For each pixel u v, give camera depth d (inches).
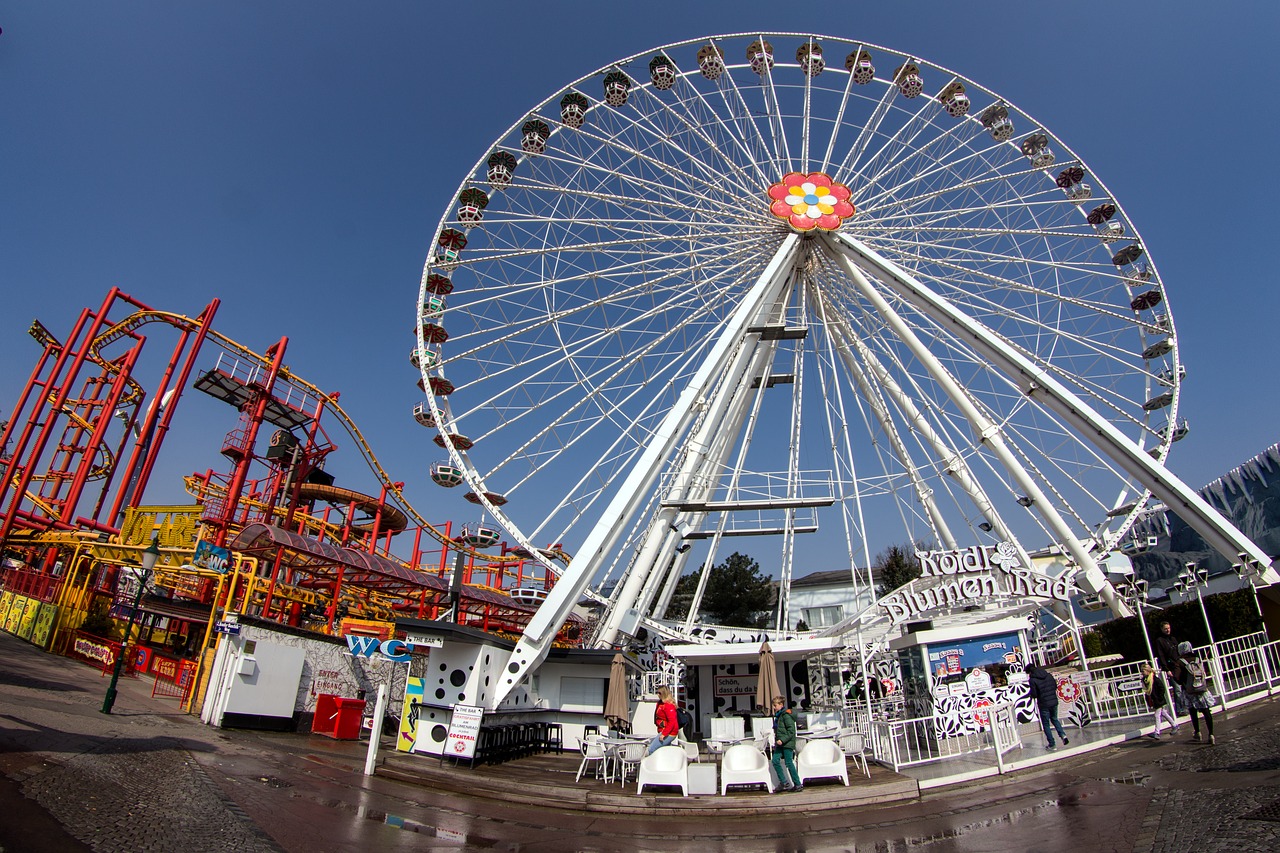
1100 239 1161.4
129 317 1318.9
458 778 507.2
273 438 1413.6
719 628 1094.4
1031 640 1032.8
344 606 1244.5
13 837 241.3
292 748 615.2
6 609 1203.2
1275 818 272.5
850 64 1188.5
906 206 1147.3
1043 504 964.0
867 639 916.0
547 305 1024.9
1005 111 1196.5
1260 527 1248.2
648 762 478.3
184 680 831.1
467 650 658.8
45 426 1213.7
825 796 432.8
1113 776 418.3
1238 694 631.8
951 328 992.9
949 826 350.0
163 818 305.1
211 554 863.1
